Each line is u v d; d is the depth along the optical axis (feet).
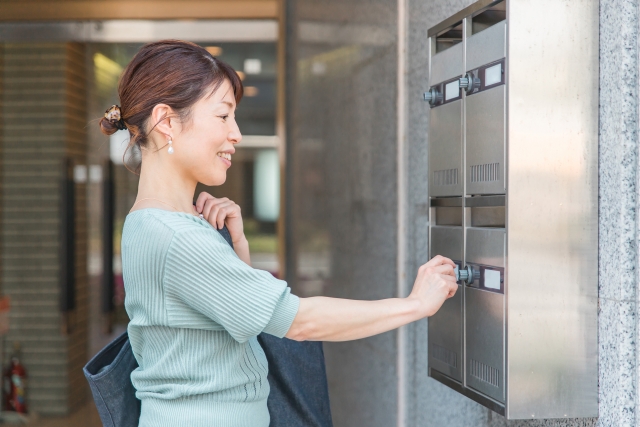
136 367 4.50
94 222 16.03
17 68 16.10
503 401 4.27
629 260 4.09
